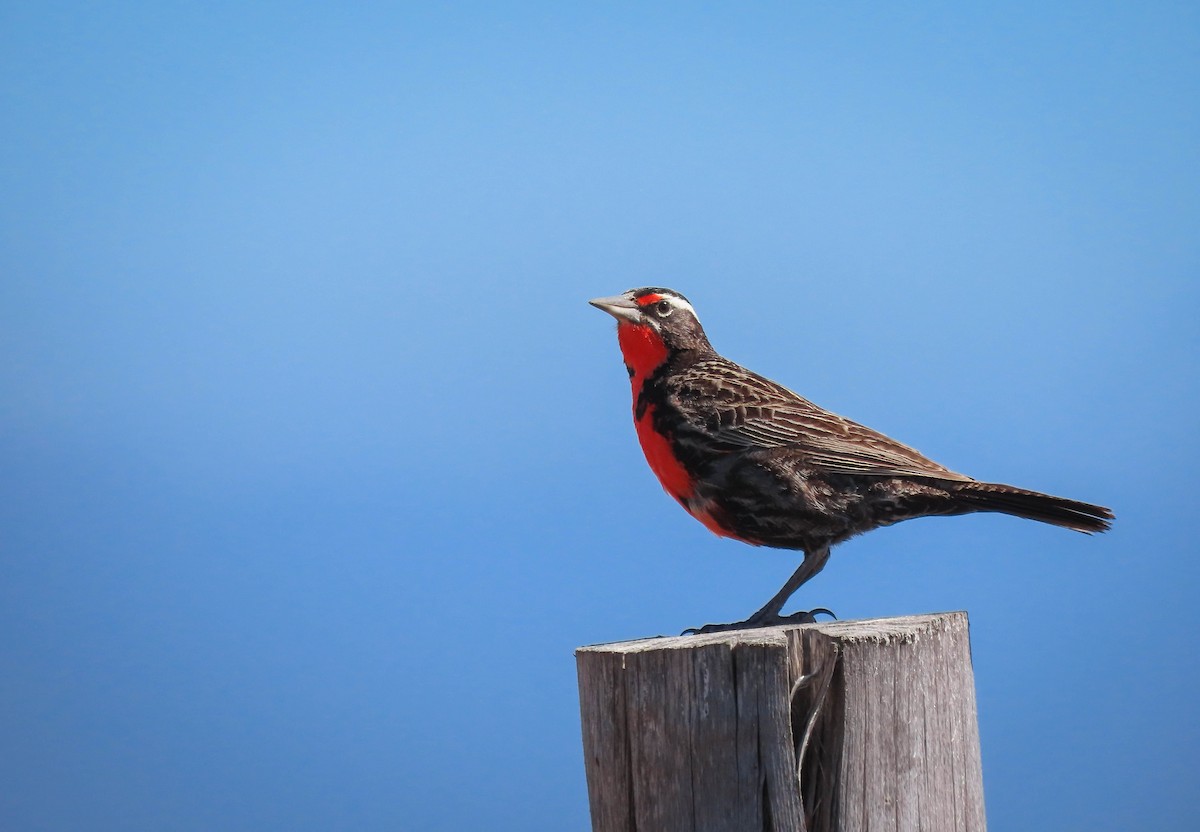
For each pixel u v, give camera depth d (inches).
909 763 233.3
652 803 230.5
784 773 223.9
